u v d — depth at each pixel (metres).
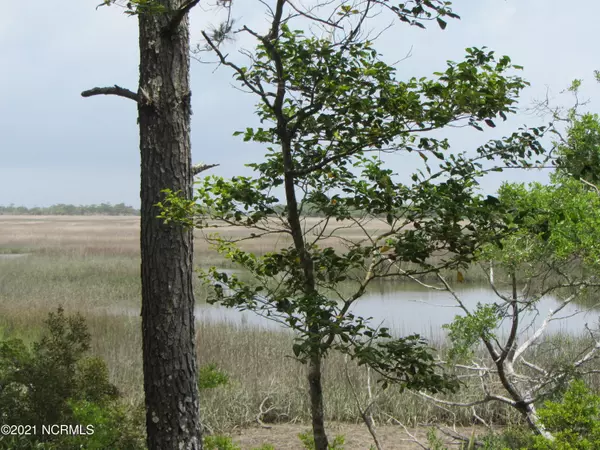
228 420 8.79
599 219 5.63
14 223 82.19
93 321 14.56
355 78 3.72
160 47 5.26
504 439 6.81
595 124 5.25
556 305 16.69
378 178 3.85
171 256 5.25
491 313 6.23
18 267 27.36
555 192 5.71
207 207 4.17
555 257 6.13
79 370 6.16
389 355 3.68
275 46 3.76
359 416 8.93
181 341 5.29
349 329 3.54
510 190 5.67
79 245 39.41
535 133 3.94
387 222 3.85
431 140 3.84
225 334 13.49
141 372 10.38
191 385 5.35
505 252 6.04
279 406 9.21
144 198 5.30
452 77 3.58
